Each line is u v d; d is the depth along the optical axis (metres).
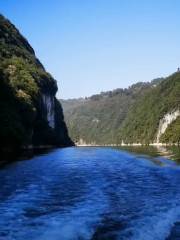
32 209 23.48
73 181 36.78
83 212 22.69
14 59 140.62
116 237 17.72
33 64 165.50
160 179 38.88
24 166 52.81
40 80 149.62
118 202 26.05
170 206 24.84
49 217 21.31
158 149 122.19
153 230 19.05
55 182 35.94
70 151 104.19
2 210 23.16
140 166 53.47
